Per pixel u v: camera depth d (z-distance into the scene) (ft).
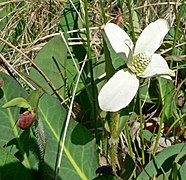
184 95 0.75
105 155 0.61
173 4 0.78
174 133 0.68
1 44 0.81
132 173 0.53
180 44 0.74
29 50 0.78
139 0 0.87
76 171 0.55
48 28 0.84
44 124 0.56
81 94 0.70
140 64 0.47
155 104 0.73
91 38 0.80
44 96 0.57
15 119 0.57
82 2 0.79
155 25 0.51
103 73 0.67
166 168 0.54
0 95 0.57
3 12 0.87
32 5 0.86
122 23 0.71
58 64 0.68
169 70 0.47
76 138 0.56
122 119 0.50
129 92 0.46
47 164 0.54
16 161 0.52
